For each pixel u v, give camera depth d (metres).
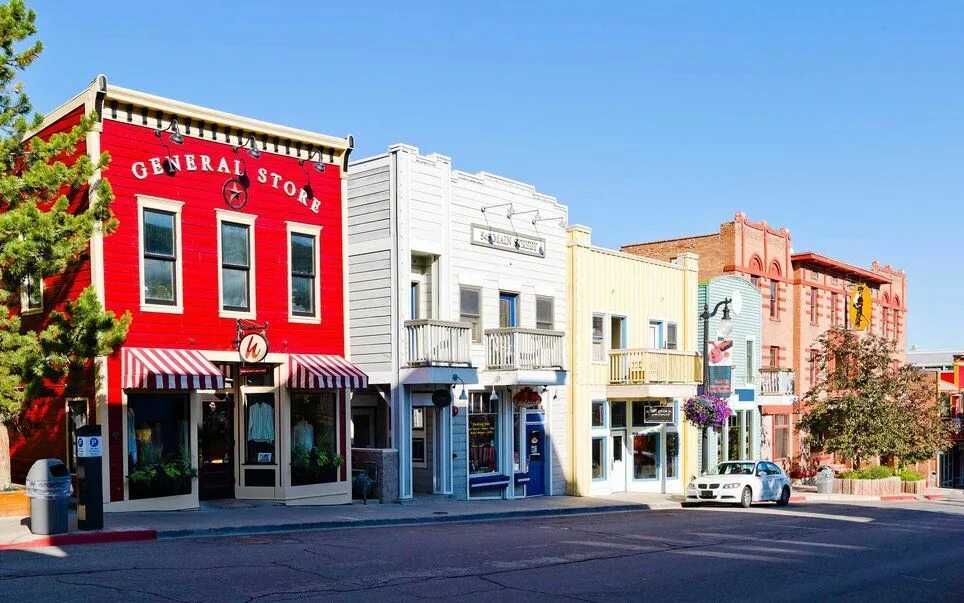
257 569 12.21
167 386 17.27
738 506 27.39
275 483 20.03
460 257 24.44
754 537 18.14
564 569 13.27
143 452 17.84
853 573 14.04
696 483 27.48
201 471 19.69
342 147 21.77
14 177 15.42
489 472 25.27
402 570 12.58
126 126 17.91
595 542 16.48
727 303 28.81
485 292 25.25
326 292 21.34
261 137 20.23
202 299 18.89
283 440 20.02
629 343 30.53
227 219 19.45
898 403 37.97
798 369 42.19
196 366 17.97
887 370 38.66
